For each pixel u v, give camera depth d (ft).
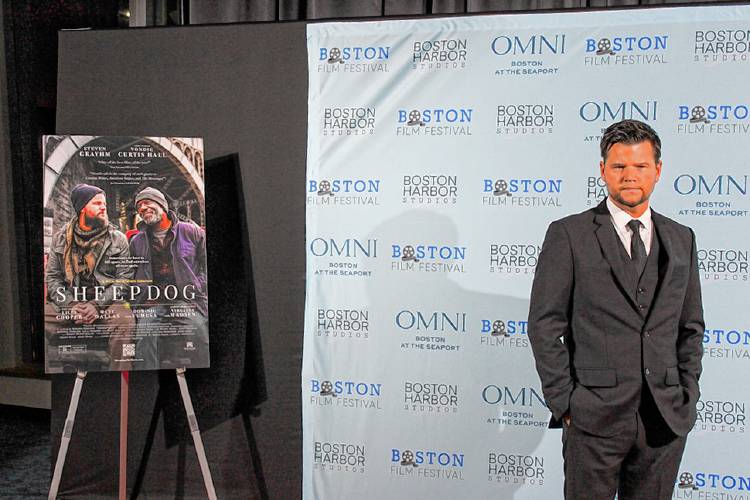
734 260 8.35
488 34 8.77
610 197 6.89
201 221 8.74
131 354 8.53
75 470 9.87
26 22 12.96
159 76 9.57
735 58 8.24
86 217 8.41
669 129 8.41
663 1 10.06
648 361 6.47
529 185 8.75
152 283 8.58
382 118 9.05
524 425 8.91
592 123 8.57
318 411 9.37
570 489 6.75
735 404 8.43
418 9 10.96
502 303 8.88
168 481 9.79
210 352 9.65
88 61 9.70
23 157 13.19
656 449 6.51
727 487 8.48
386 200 9.09
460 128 8.88
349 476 9.36
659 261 6.67
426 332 9.07
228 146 9.50
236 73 9.41
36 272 13.42
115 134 9.69
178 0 12.00
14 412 13.24
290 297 9.49
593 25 8.54
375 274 9.15
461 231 8.93
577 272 6.70
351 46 9.07
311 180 9.23
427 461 9.16
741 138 8.27
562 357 6.66
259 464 9.65
